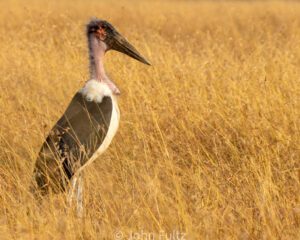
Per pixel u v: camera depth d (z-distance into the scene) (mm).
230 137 16938
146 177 14250
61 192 13758
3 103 19062
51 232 12484
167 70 20828
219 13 48844
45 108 19531
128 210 13398
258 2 60625
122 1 59000
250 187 14266
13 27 37344
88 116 14312
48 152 14023
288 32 34719
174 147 16859
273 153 15938
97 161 16094
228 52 26047
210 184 14258
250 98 18453
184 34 37406
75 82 21328
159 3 56438
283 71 20781
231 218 12938
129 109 18547
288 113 17578
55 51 24750
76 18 44875
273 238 12266
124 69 20719
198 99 18625
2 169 15141
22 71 22234
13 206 13398
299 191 14344
